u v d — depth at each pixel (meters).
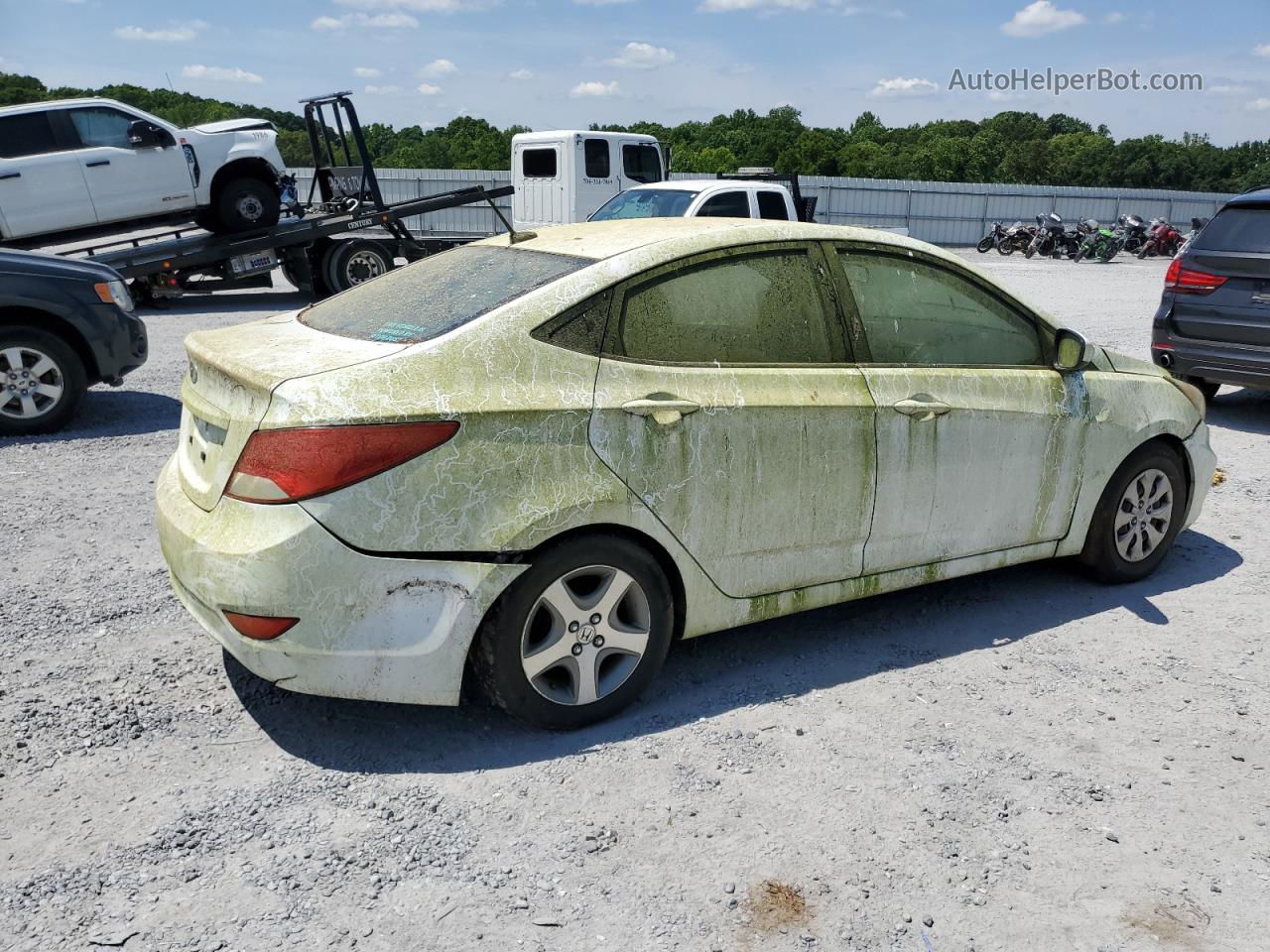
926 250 4.09
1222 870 2.80
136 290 15.09
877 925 2.55
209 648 3.96
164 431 7.52
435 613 3.03
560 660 3.29
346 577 2.93
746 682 3.78
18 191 13.54
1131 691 3.80
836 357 3.80
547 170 17.42
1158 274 24.84
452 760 3.22
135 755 3.20
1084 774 3.25
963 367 4.12
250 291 18.62
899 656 4.04
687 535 3.44
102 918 2.48
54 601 4.36
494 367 3.12
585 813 2.96
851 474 3.76
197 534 3.04
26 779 3.04
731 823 2.93
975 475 4.11
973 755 3.34
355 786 3.06
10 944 2.38
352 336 3.41
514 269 3.60
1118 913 2.62
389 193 28.80
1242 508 6.12
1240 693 3.80
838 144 133.38
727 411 3.45
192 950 2.39
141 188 14.34
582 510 3.18
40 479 6.19
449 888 2.63
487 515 3.05
